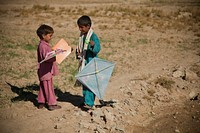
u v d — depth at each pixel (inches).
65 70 404.5
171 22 944.3
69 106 282.2
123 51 536.1
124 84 354.3
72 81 358.3
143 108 304.0
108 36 701.3
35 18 956.0
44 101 270.7
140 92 336.5
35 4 1259.2
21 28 792.3
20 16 983.6
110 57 486.0
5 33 701.9
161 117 293.4
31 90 322.7
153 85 359.3
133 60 474.0
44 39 251.6
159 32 783.7
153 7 1221.7
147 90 344.2
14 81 350.9
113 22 915.4
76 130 238.8
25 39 631.8
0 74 374.3
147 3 1337.4
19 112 265.9
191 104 329.4
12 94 308.5
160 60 482.9
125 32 767.7
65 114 263.3
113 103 291.3
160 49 568.7
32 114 262.8
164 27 855.1
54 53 244.7
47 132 235.0
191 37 726.5
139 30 802.2
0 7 1153.4
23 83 345.1
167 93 344.8
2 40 607.8
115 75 390.6
